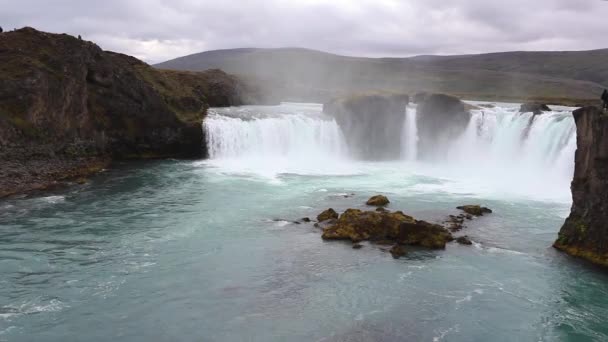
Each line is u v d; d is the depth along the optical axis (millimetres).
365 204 45312
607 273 30594
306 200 46969
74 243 34812
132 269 30781
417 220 37938
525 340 23844
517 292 28359
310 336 23938
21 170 52156
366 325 24906
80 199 46406
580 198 33844
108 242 35156
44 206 43688
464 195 49375
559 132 56125
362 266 31562
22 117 54719
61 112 59500
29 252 32969
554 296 27938
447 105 72125
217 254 33344
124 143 68625
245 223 39812
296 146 74688
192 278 29719
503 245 35281
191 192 49906
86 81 65688
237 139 72250
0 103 53656
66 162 58688
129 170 61312
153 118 69812
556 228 38969
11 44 59219
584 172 33438
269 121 73375
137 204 45094
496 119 67188
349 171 63500
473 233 37688
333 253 33594
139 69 83000
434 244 34500
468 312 26219
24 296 27062
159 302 26844
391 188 52688
